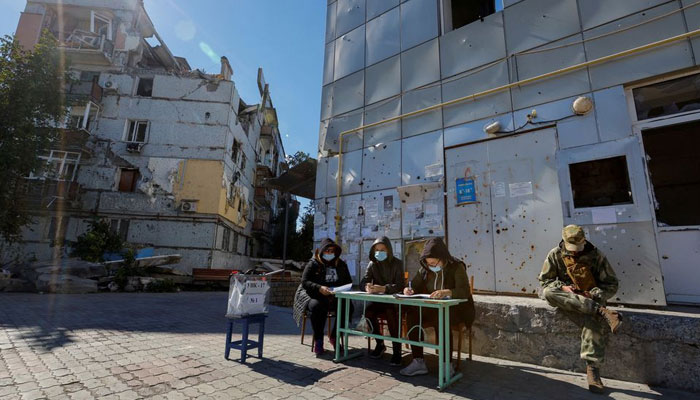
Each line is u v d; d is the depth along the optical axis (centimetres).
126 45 2047
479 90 577
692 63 407
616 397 277
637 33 450
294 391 278
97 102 1895
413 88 659
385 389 289
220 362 352
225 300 1009
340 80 782
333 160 748
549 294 335
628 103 449
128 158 1873
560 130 486
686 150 418
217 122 1959
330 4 855
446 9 662
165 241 1789
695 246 385
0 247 1670
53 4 2028
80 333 466
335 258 454
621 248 414
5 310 652
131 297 1009
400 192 621
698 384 288
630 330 324
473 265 530
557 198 471
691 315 313
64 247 1689
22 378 287
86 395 253
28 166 1202
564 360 349
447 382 299
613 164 445
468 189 555
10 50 1211
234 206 2117
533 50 531
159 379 294
